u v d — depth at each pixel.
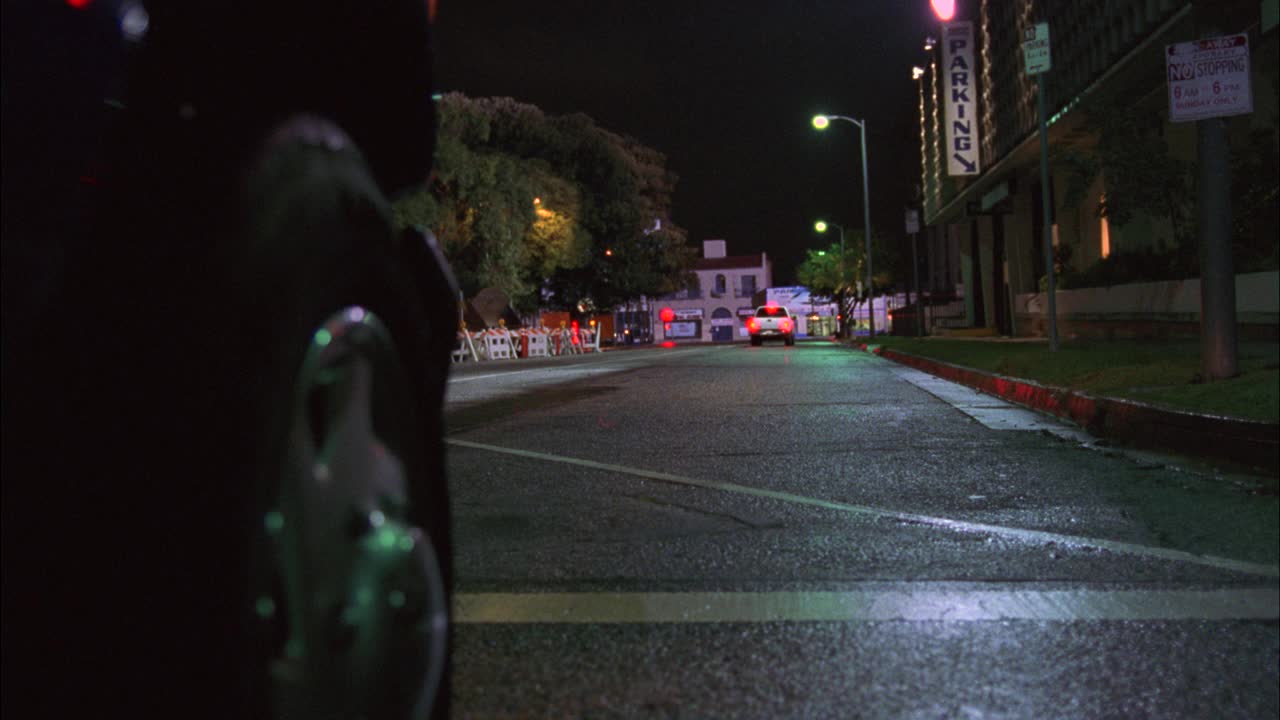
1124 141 15.02
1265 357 10.66
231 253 1.31
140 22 1.32
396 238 1.82
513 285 42.03
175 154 1.32
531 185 43.81
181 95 1.36
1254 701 2.54
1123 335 21.25
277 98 1.52
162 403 1.20
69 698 1.12
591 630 3.14
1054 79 25.62
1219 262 8.70
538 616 3.29
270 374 1.31
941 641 3.02
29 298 1.13
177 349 1.23
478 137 42.41
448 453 7.45
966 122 35.22
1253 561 3.98
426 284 1.95
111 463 1.15
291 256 1.40
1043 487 5.76
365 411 1.57
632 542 4.41
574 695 2.59
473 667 2.80
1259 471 6.14
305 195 1.47
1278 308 13.27
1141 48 18.73
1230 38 8.41
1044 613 3.31
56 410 1.13
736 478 6.19
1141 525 4.68
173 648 1.17
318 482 1.41
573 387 15.36
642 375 18.78
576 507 5.25
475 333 38.03
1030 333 32.66
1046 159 15.24
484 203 39.91
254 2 1.47
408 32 1.82
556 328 51.91
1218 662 2.83
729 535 4.55
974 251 44.28
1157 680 2.69
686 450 7.54
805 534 4.55
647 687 2.65
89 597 1.13
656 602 3.46
